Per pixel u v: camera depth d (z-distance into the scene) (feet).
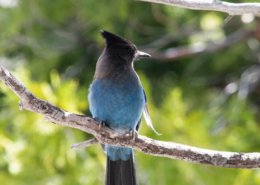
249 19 46.24
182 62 54.65
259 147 39.68
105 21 49.11
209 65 53.93
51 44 51.98
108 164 29.22
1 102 47.70
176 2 23.32
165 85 52.16
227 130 41.11
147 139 25.43
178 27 51.83
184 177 38.22
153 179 38.37
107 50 31.09
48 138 38.22
